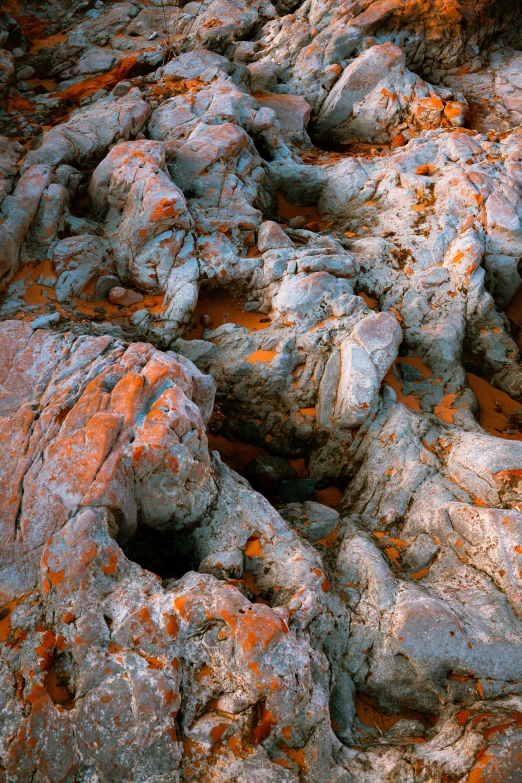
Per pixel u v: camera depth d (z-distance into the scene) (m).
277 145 7.15
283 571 3.65
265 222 5.81
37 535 3.53
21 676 3.15
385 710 3.43
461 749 2.96
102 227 5.84
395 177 6.46
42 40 9.09
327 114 7.91
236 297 5.56
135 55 8.37
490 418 5.12
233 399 5.02
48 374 4.25
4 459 3.76
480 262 5.63
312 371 4.89
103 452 3.65
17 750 2.96
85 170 6.53
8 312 5.11
